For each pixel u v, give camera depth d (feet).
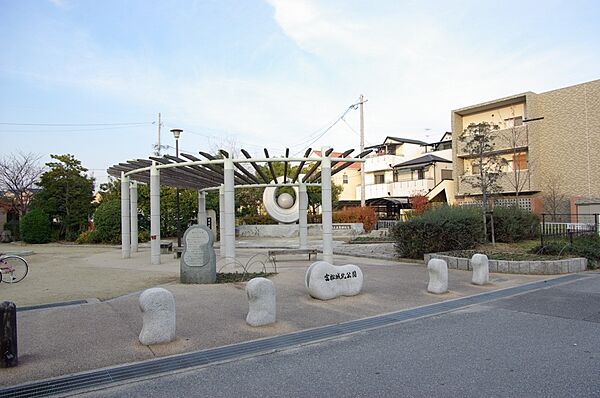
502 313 22.31
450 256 40.11
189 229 31.76
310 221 108.78
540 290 28.63
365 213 99.86
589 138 77.82
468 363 14.62
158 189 44.19
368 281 32.35
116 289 29.68
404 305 24.54
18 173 106.11
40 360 15.60
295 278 33.73
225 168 39.81
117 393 12.82
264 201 92.48
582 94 79.05
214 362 15.38
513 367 14.14
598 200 64.59
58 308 23.53
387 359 15.31
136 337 18.35
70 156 91.61
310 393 12.49
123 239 50.98
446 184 103.55
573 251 39.99
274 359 15.64
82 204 90.22
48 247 75.00
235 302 25.00
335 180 151.43
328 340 17.95
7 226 99.86
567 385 12.57
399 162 131.44
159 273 37.47
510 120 89.92
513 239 51.16
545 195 79.77
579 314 21.81
